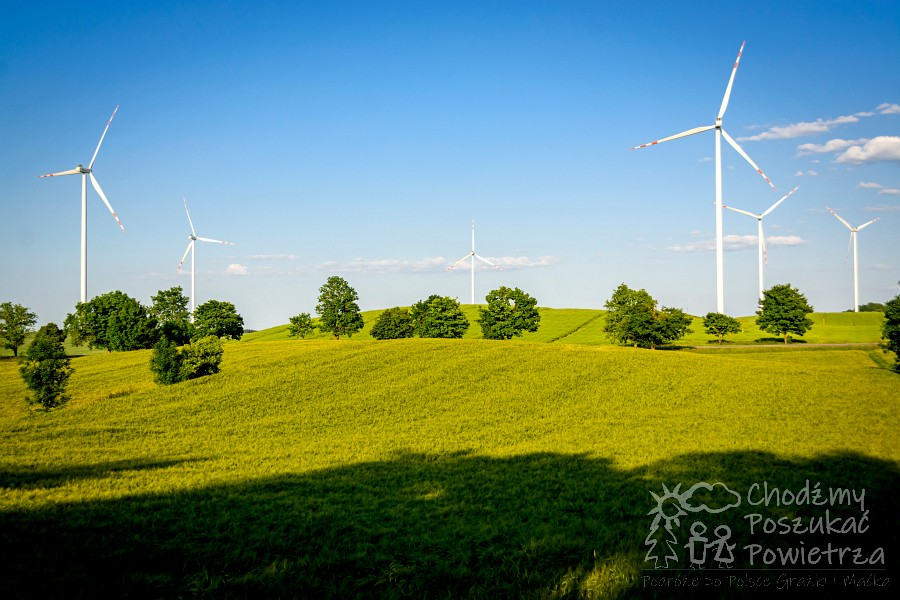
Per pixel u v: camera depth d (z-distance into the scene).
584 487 20.77
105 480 22.25
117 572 12.83
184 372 50.44
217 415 38.62
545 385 47.41
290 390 46.31
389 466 24.95
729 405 39.12
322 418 37.47
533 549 14.34
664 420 34.88
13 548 14.17
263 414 38.88
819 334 109.00
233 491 20.64
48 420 37.62
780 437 29.28
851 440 28.11
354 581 12.58
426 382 49.00
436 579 12.72
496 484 21.53
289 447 29.75
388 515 17.56
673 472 22.66
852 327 118.81
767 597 11.63
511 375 51.56
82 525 16.12
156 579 12.30
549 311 147.88
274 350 70.44
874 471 22.02
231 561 13.55
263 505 18.66
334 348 69.00
